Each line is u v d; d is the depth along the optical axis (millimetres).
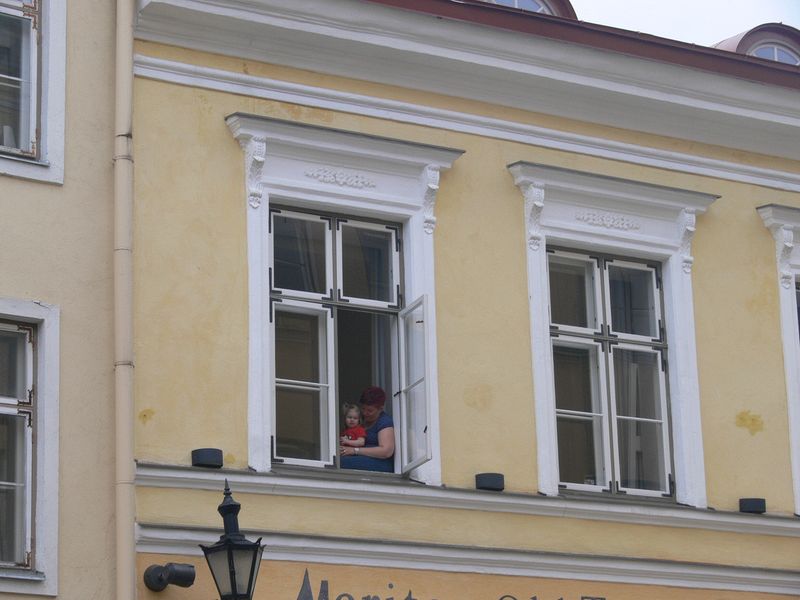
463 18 20703
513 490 20266
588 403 21344
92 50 19062
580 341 21422
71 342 18188
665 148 22438
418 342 19922
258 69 19969
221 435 18812
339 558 18922
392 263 20422
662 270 22141
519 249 21078
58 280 18266
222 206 19375
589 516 20531
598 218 21641
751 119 22688
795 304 22797
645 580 20703
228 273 19250
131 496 17906
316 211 20078
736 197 22750
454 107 21094
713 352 22047
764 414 22172
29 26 18859
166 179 19156
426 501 19594
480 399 20375
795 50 24953
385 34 20406
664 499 21391
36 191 18344
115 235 18578
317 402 19641
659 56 21875
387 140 20250
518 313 20859
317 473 19188
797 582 21656
